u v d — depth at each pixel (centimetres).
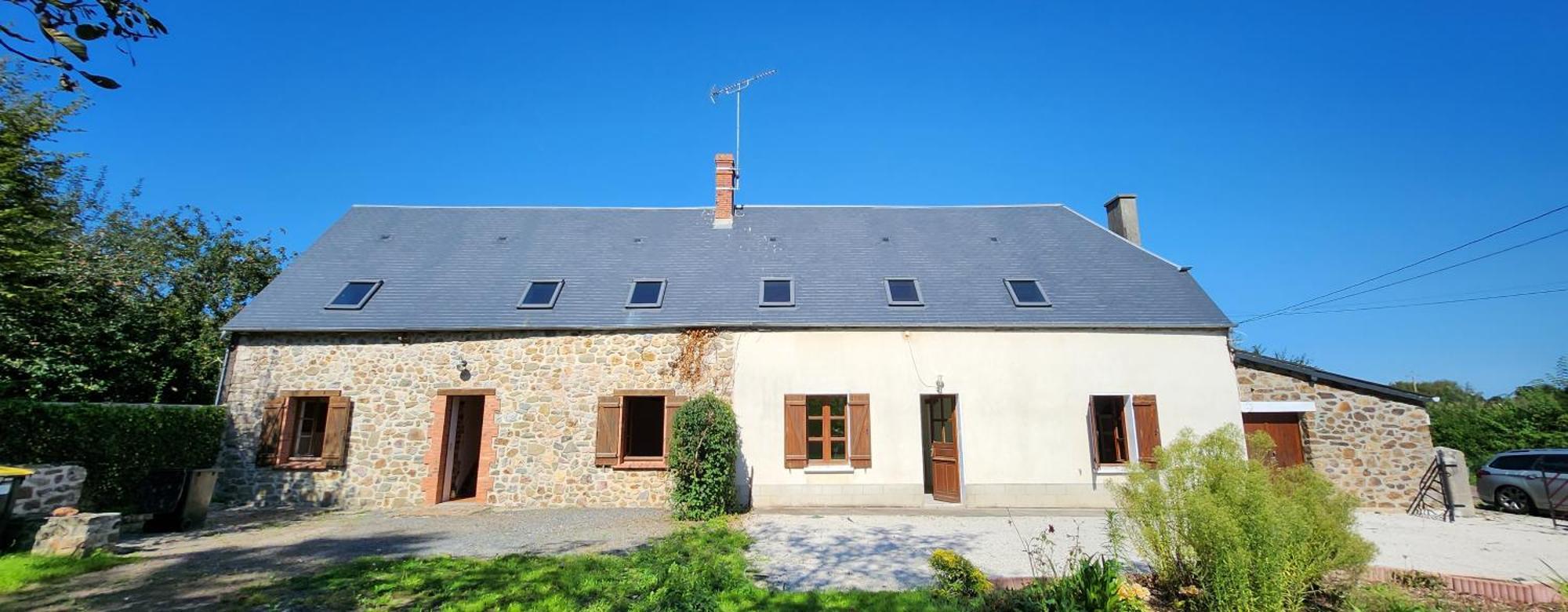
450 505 1073
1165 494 528
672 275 1258
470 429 1252
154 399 1264
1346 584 545
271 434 1086
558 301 1177
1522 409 1520
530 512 1034
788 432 1085
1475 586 560
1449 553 760
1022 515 1003
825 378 1104
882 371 1107
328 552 711
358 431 1093
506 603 510
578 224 1453
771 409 1094
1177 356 1129
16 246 762
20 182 752
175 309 1375
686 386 1098
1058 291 1218
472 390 1104
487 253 1325
